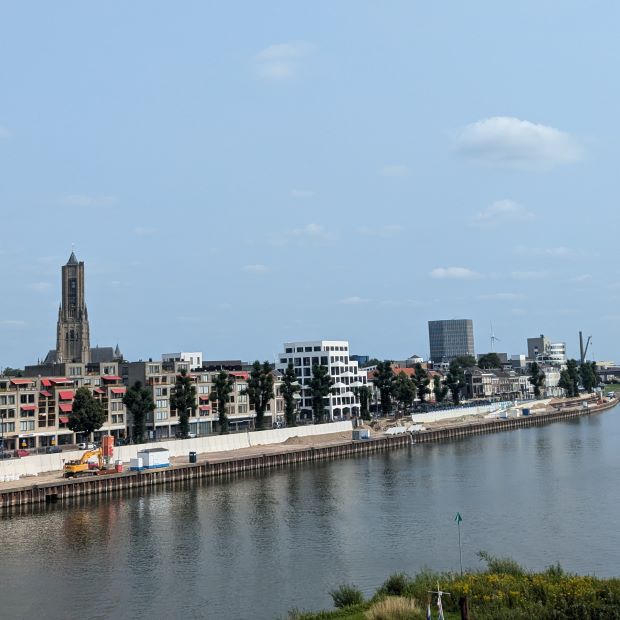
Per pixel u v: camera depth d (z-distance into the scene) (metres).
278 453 195.25
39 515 127.88
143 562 95.12
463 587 58.41
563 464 175.75
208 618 73.69
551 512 117.25
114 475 153.50
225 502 137.25
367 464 192.25
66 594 82.81
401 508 125.19
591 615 51.81
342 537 105.25
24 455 179.38
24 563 96.00
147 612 76.12
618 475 153.88
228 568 91.12
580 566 86.69
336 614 59.25
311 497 140.00
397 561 91.62
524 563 88.62
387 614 54.72
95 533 112.56
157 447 182.50
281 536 107.31
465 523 111.19
